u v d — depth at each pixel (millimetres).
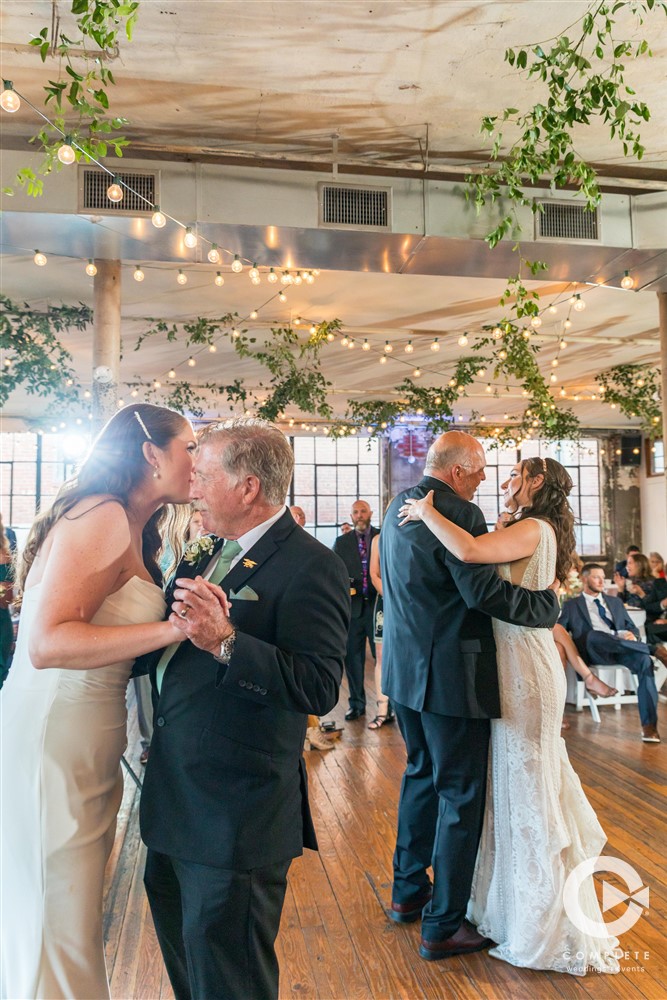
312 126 4188
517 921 2209
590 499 15398
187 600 1218
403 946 2348
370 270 4938
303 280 5434
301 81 3730
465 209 4387
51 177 3969
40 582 1355
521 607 2154
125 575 1375
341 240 4395
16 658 1418
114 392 5238
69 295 6625
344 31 3322
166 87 3775
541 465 2434
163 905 1515
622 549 15250
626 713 5535
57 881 1324
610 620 5391
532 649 2268
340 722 5375
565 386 11164
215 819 1316
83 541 1290
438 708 2227
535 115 3346
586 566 5523
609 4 3143
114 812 1441
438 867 2271
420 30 3324
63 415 9578
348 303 6949
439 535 2174
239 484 1425
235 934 1308
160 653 1438
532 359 7629
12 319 6805
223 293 6609
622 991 2084
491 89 3826
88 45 3395
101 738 1387
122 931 2477
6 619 2990
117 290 5312
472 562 2135
